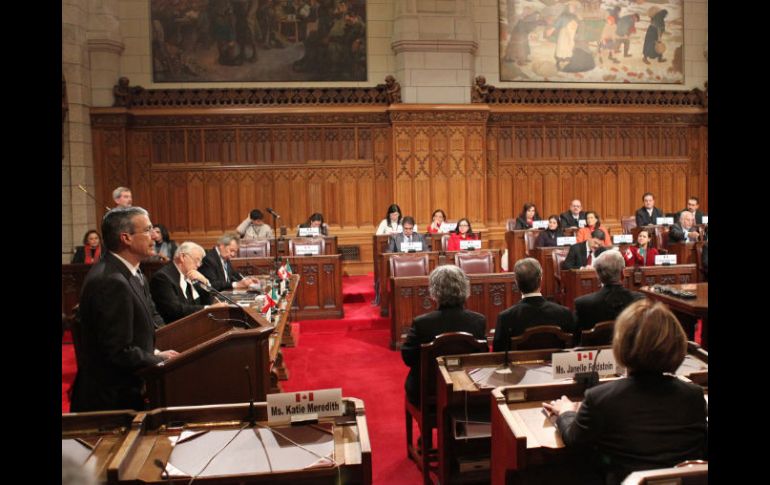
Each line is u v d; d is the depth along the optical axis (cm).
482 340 393
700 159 1330
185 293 509
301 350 741
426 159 1188
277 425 258
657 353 222
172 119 1154
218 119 1162
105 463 228
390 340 771
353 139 1202
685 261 879
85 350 313
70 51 1071
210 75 1186
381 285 870
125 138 1134
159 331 395
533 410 275
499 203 1263
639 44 1317
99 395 312
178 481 212
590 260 801
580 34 1294
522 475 262
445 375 329
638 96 1295
